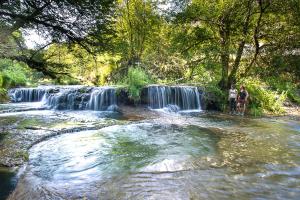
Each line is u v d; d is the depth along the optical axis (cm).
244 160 836
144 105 1925
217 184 660
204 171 739
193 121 1495
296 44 1903
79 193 603
